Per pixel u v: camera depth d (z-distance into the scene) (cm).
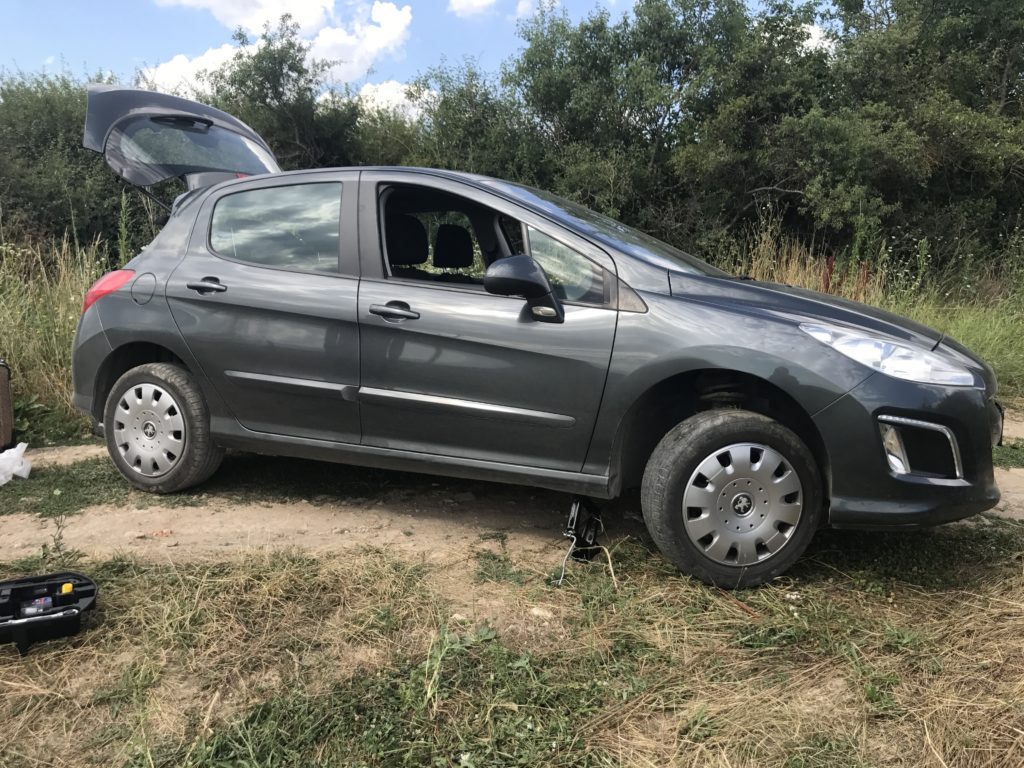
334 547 321
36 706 213
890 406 271
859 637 256
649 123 1537
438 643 244
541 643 251
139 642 244
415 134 1833
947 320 847
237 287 352
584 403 299
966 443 277
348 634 250
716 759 197
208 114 554
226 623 255
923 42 1634
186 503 371
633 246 326
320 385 338
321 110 1806
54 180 1387
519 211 324
